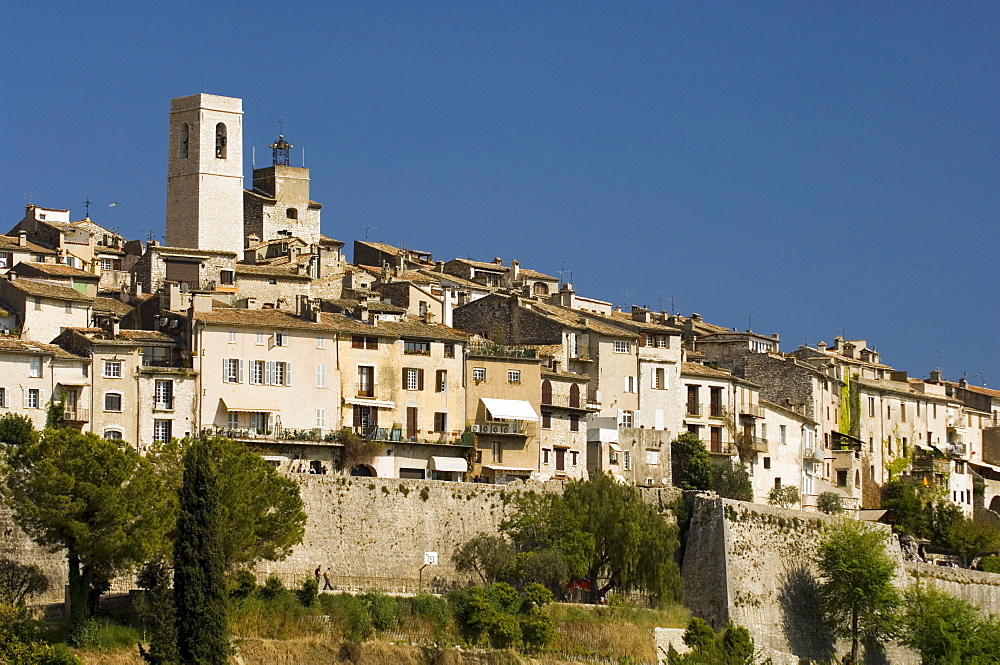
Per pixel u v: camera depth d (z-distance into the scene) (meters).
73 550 138.38
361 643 146.12
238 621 143.25
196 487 135.12
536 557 163.50
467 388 187.12
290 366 177.38
